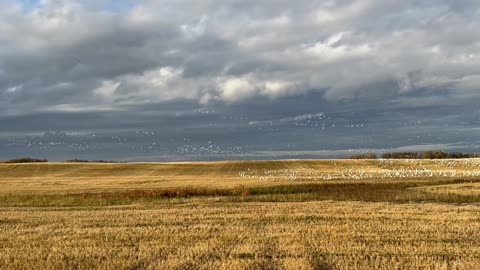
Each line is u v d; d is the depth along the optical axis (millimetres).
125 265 12594
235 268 12078
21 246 15461
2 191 41562
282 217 21625
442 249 14141
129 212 24672
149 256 13617
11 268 12445
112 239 16484
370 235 16531
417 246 14656
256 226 19062
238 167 84562
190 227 18953
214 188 40219
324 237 16250
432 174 60125
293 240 15828
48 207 29047
